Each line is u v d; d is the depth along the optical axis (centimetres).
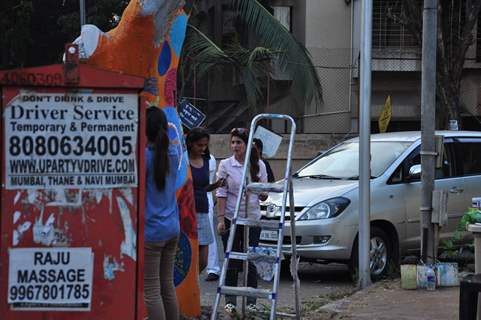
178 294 684
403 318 697
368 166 862
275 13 2061
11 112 418
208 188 749
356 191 941
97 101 427
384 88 2033
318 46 1969
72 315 428
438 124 1617
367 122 857
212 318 620
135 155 433
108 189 431
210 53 1788
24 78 417
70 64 421
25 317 423
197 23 2380
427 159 885
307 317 720
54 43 2242
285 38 1788
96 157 429
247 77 1789
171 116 679
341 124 1923
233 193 748
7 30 2070
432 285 835
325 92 1920
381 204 952
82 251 428
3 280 420
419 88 2041
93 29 630
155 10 626
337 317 713
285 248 909
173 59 687
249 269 718
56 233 425
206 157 759
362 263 872
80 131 426
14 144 419
